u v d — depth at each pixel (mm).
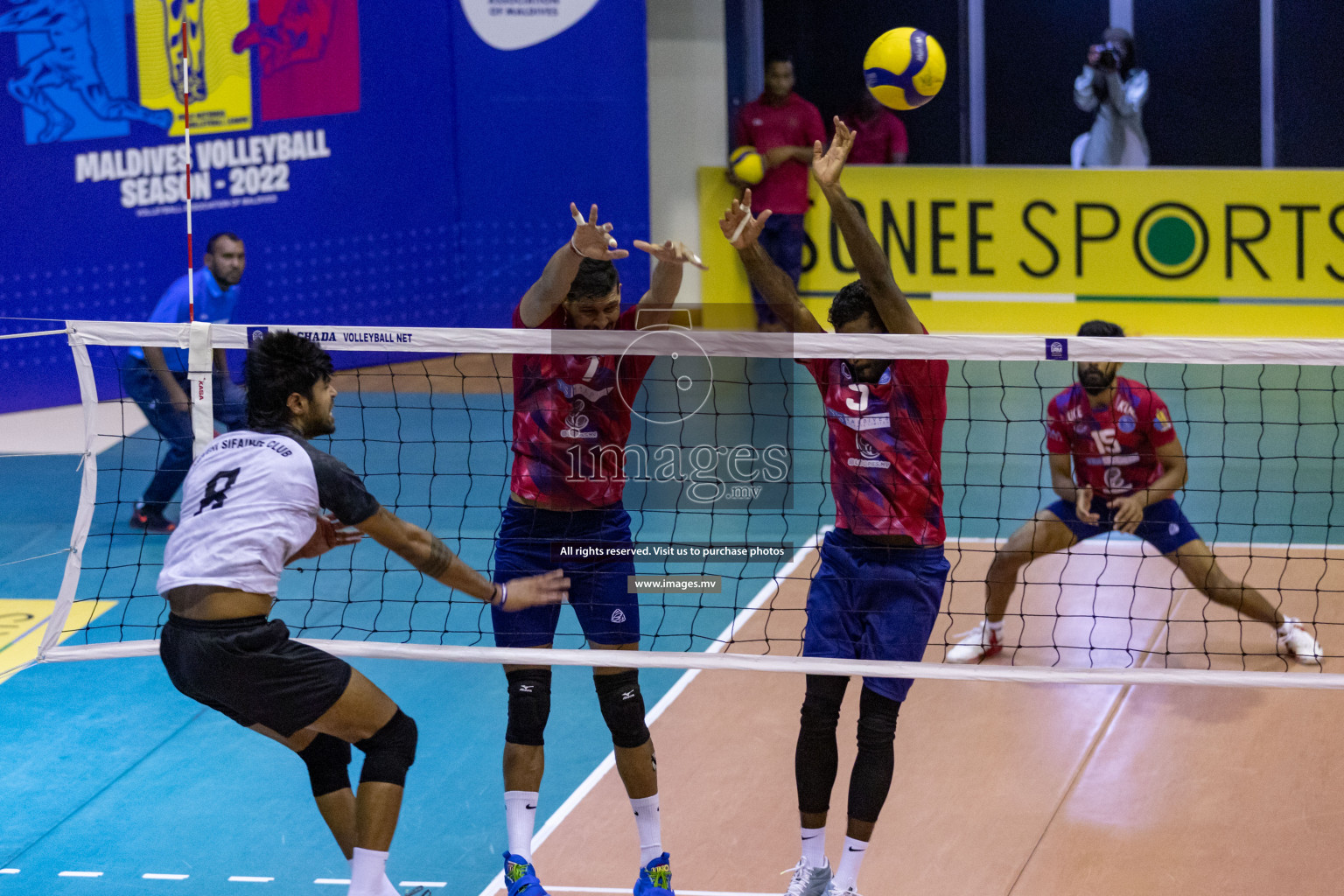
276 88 23766
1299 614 14062
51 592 15227
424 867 9805
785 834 10180
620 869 9703
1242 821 10203
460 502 18094
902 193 25844
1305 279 24750
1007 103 28000
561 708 12477
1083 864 9664
